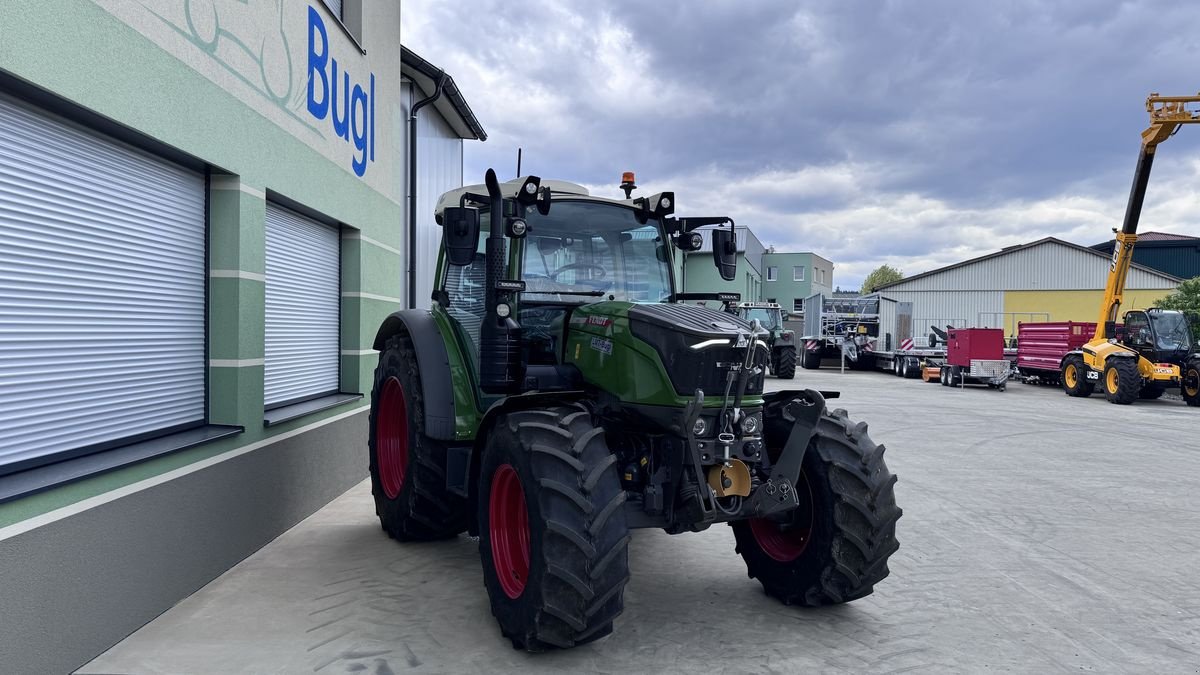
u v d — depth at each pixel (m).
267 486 4.77
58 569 2.91
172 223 3.98
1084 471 7.90
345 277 6.62
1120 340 17.16
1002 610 3.91
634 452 3.59
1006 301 36.34
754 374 3.49
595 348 3.68
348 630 3.46
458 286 4.70
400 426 5.20
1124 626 3.72
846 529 3.55
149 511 3.50
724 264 4.46
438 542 4.93
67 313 3.22
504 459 3.31
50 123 3.08
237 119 4.32
